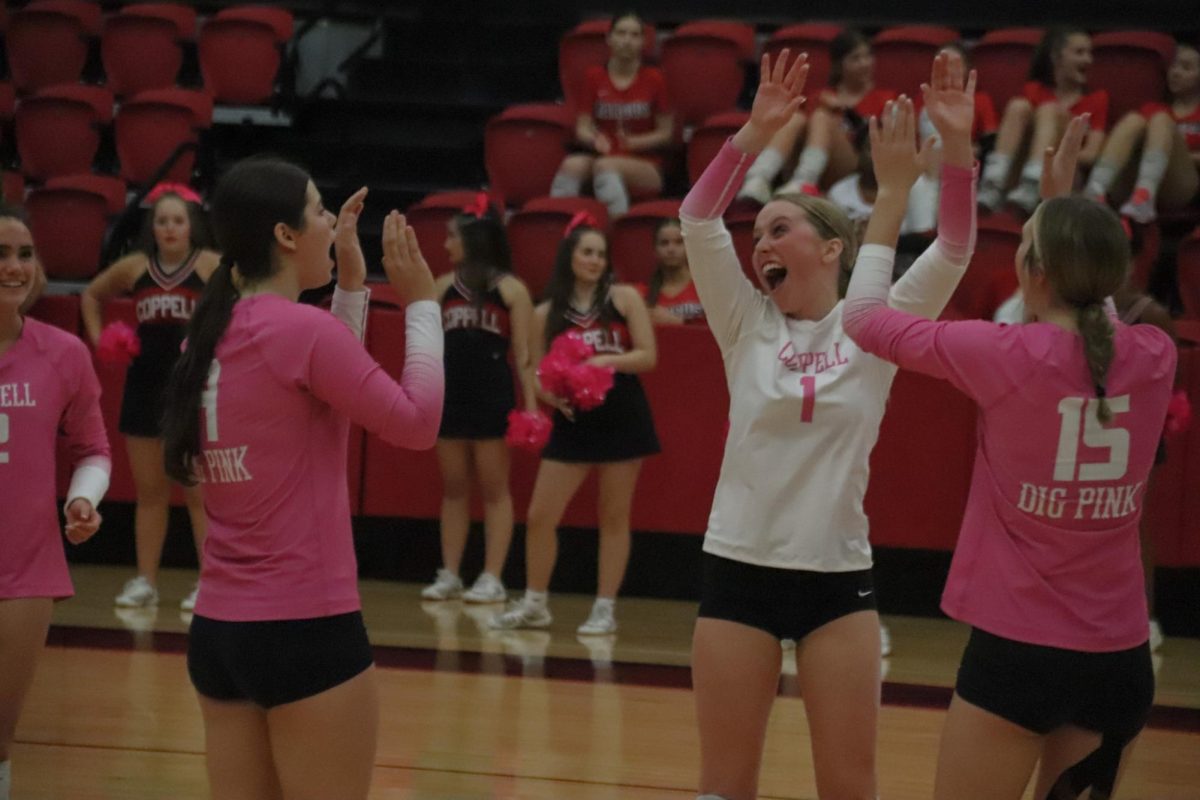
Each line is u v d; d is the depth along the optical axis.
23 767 6.87
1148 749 7.74
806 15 17.39
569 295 10.52
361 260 4.41
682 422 11.39
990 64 14.62
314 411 4.15
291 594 4.06
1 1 17.28
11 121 16.38
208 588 4.16
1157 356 4.27
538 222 13.12
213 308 4.18
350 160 16.39
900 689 8.86
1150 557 10.39
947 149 4.59
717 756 4.83
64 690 8.28
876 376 4.86
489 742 7.48
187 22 17.09
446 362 11.20
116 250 13.71
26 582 5.36
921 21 17.09
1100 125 13.06
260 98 16.45
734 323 5.01
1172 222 13.31
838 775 4.79
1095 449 4.15
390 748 7.32
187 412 4.13
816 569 4.75
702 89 15.23
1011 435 4.21
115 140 15.98
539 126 14.67
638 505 11.49
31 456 5.39
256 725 4.25
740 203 12.56
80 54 16.83
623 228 12.95
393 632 10.11
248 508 4.10
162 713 7.87
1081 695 4.15
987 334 4.25
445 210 13.59
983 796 4.26
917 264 4.75
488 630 10.33
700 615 4.90
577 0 18.08
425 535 12.22
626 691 8.66
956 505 11.01
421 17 18.25
